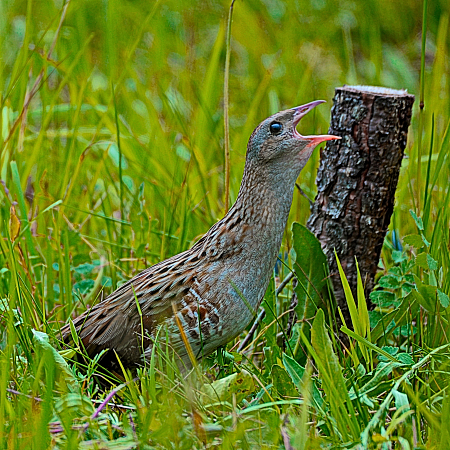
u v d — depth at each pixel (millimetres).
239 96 16078
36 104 15102
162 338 7855
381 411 6324
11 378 7332
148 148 12742
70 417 6117
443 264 8648
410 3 18438
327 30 17953
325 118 15078
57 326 8570
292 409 6656
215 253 8008
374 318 8656
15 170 10125
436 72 13211
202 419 6375
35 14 18203
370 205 8859
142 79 16344
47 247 9797
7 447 6117
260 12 18406
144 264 10391
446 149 8789
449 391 6531
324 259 8688
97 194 12727
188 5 18125
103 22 17953
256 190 8062
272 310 8891
